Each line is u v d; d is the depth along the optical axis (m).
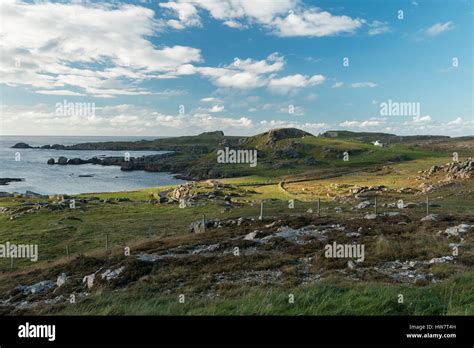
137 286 21.50
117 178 185.88
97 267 28.52
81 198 102.94
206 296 18.23
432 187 80.94
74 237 54.81
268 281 20.23
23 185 152.62
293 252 26.83
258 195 103.44
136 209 84.75
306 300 14.20
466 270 18.94
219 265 24.59
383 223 35.78
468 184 77.12
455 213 43.56
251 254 26.88
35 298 23.77
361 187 95.81
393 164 169.12
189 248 31.22
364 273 19.94
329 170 162.50
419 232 30.67
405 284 17.52
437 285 15.80
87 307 17.88
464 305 13.16
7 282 29.80
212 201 88.94
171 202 95.75
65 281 26.14
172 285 21.12
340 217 42.16
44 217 74.31
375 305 13.28
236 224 44.50
